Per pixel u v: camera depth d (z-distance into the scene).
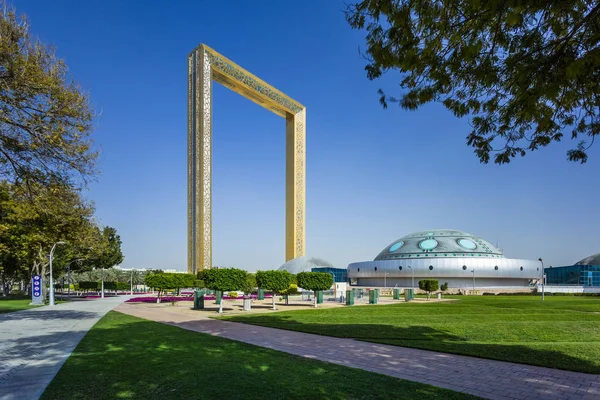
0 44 12.16
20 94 13.29
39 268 47.78
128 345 12.59
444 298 50.88
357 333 15.80
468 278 79.31
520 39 7.41
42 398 7.10
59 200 16.89
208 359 10.33
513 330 16.70
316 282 35.03
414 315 24.41
